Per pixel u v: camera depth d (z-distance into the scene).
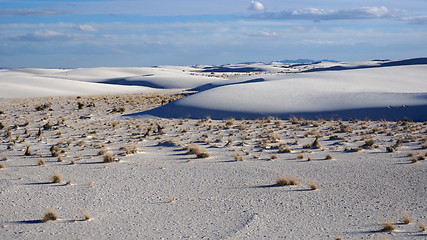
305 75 73.62
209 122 41.78
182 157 23.62
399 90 55.00
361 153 23.56
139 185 16.72
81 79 161.50
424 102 43.38
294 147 26.66
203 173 18.75
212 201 14.05
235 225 11.36
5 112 55.34
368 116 41.75
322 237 10.05
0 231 11.38
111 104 66.56
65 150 27.17
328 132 33.97
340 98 47.84
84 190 16.05
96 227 11.55
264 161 21.52
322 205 13.12
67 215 12.81
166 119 45.03
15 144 30.28
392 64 165.25
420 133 31.77
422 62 154.88
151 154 25.08
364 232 10.30
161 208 13.40
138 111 55.88
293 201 13.70
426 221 11.00
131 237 10.58
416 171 17.72
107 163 21.95
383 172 17.80
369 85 60.09
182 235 10.65
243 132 34.44
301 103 47.31
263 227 11.08
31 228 11.56
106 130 37.91
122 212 13.04
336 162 20.62
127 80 145.62
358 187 15.35
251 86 57.12
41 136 34.59
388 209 12.41
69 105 64.81
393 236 9.84
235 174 18.30
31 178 18.45
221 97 51.66
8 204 14.25
